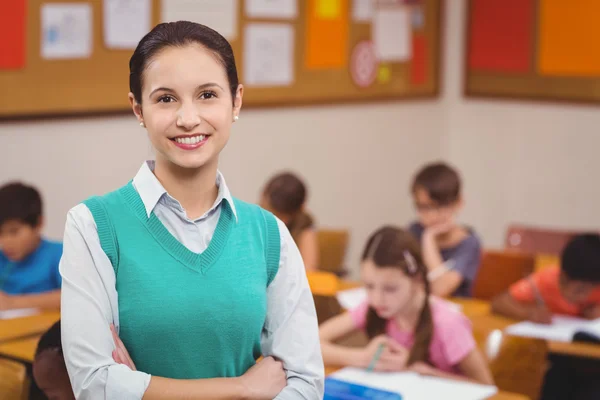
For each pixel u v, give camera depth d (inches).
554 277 129.0
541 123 223.9
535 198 227.6
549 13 218.8
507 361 100.4
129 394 46.0
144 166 49.9
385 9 217.9
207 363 48.5
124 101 160.2
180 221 49.2
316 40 199.0
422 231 159.5
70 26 149.5
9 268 125.5
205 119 47.9
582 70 213.6
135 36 160.1
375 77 217.5
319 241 167.2
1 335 103.7
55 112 148.9
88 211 48.1
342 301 125.1
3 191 123.7
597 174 214.1
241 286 49.0
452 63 241.4
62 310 47.6
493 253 154.8
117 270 47.6
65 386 58.4
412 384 90.3
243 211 51.6
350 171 215.6
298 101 196.2
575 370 132.6
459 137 242.2
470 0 235.8
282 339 52.4
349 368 96.1
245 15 181.0
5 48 140.6
